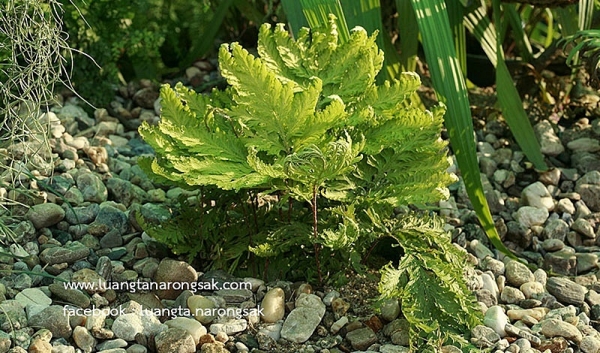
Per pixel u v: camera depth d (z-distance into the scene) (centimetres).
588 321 149
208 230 153
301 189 144
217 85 209
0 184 155
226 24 223
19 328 139
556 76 205
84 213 165
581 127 196
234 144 147
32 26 172
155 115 203
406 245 145
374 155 150
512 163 187
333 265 152
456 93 161
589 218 174
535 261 166
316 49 148
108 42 201
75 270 153
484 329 143
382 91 148
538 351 141
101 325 142
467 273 152
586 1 176
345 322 144
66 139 184
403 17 180
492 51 188
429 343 138
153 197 172
